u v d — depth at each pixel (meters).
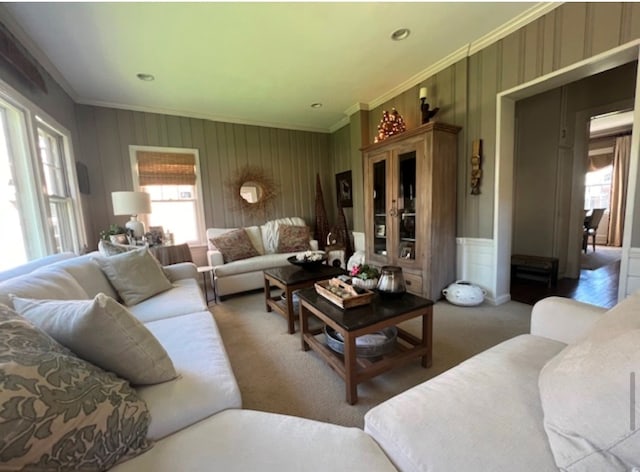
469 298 2.67
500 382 0.95
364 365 1.63
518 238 4.05
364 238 3.94
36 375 0.65
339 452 0.76
